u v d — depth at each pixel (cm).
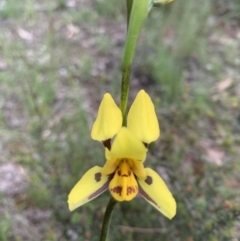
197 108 15
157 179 6
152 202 6
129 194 6
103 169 6
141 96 6
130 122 6
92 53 18
